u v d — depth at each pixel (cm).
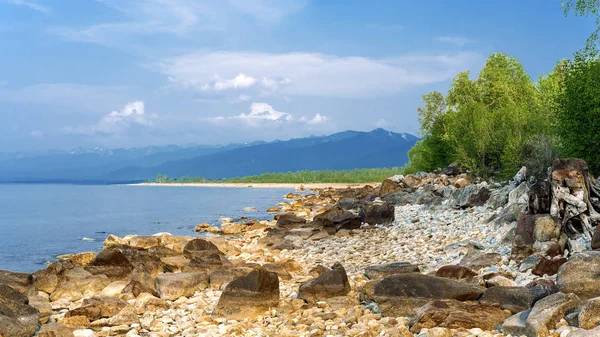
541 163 4575
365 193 6456
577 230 1839
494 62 8950
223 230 4009
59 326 1252
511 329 1074
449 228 2919
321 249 2789
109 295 1759
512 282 1455
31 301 1425
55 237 3862
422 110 9006
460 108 7844
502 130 6238
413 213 3962
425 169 9200
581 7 3656
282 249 2912
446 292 1313
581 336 921
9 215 5875
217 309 1434
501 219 2594
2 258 2931
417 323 1151
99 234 4034
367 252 2558
